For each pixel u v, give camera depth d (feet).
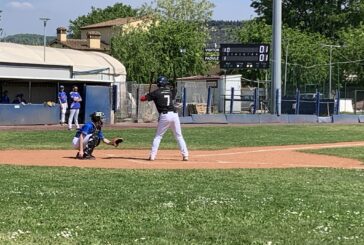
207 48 227.81
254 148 67.15
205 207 28.14
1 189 33.04
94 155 55.36
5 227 23.08
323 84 211.82
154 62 204.44
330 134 92.68
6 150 60.39
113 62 142.61
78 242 20.79
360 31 233.14
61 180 37.27
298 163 51.83
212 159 53.67
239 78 174.91
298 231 23.11
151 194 32.01
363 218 25.90
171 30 212.23
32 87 117.60
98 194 31.78
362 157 57.82
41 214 25.89
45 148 62.64
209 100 135.13
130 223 24.26
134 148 64.28
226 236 22.16
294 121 135.74
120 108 127.85
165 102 50.01
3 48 124.77
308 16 272.92
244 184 36.60
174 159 52.70
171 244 20.77
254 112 141.79
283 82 202.59
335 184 37.55
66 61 130.52
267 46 157.79
